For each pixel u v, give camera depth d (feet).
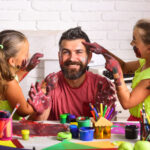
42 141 4.04
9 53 5.38
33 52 9.12
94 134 4.25
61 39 5.43
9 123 4.07
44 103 4.89
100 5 9.15
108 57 5.10
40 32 9.03
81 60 5.35
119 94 4.92
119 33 9.25
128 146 3.64
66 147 3.83
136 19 9.25
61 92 5.61
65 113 5.49
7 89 5.06
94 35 9.21
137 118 5.52
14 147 3.81
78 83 5.55
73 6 9.07
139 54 5.31
